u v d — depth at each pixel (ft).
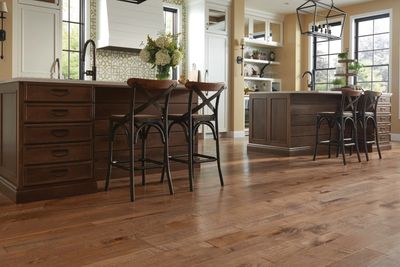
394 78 28.40
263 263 5.92
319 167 15.39
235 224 7.89
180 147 14.14
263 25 33.50
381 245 6.73
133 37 24.13
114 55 25.54
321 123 20.22
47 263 5.89
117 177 12.65
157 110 13.33
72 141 10.37
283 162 16.71
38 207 9.21
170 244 6.73
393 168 15.17
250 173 13.91
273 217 8.40
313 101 19.85
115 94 12.39
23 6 20.79
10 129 10.14
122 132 12.59
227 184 11.95
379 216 8.52
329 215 8.57
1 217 8.37
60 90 10.09
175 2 28.84
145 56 12.64
